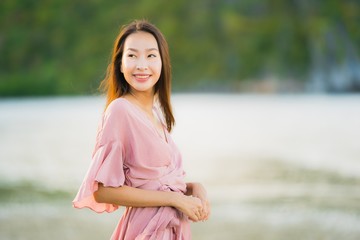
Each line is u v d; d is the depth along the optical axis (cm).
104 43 7488
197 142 1892
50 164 1425
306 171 1275
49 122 2748
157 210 298
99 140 297
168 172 304
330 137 2009
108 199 291
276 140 1942
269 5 7231
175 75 7125
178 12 7488
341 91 6825
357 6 7056
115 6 7706
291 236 737
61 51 7638
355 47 6912
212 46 7250
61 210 891
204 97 5319
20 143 1908
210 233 752
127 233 299
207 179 1186
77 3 7769
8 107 4184
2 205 928
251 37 7081
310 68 6881
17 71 7612
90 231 761
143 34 313
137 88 310
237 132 2222
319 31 6819
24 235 736
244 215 855
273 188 1080
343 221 809
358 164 1382
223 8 7406
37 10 7862
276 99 4825
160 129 320
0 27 7850
